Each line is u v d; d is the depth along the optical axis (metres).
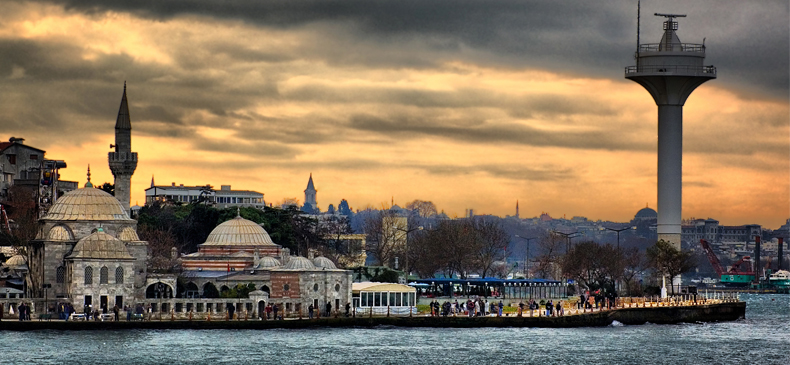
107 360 161.00
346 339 188.12
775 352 187.25
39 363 157.38
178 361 161.75
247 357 166.38
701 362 173.62
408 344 183.50
